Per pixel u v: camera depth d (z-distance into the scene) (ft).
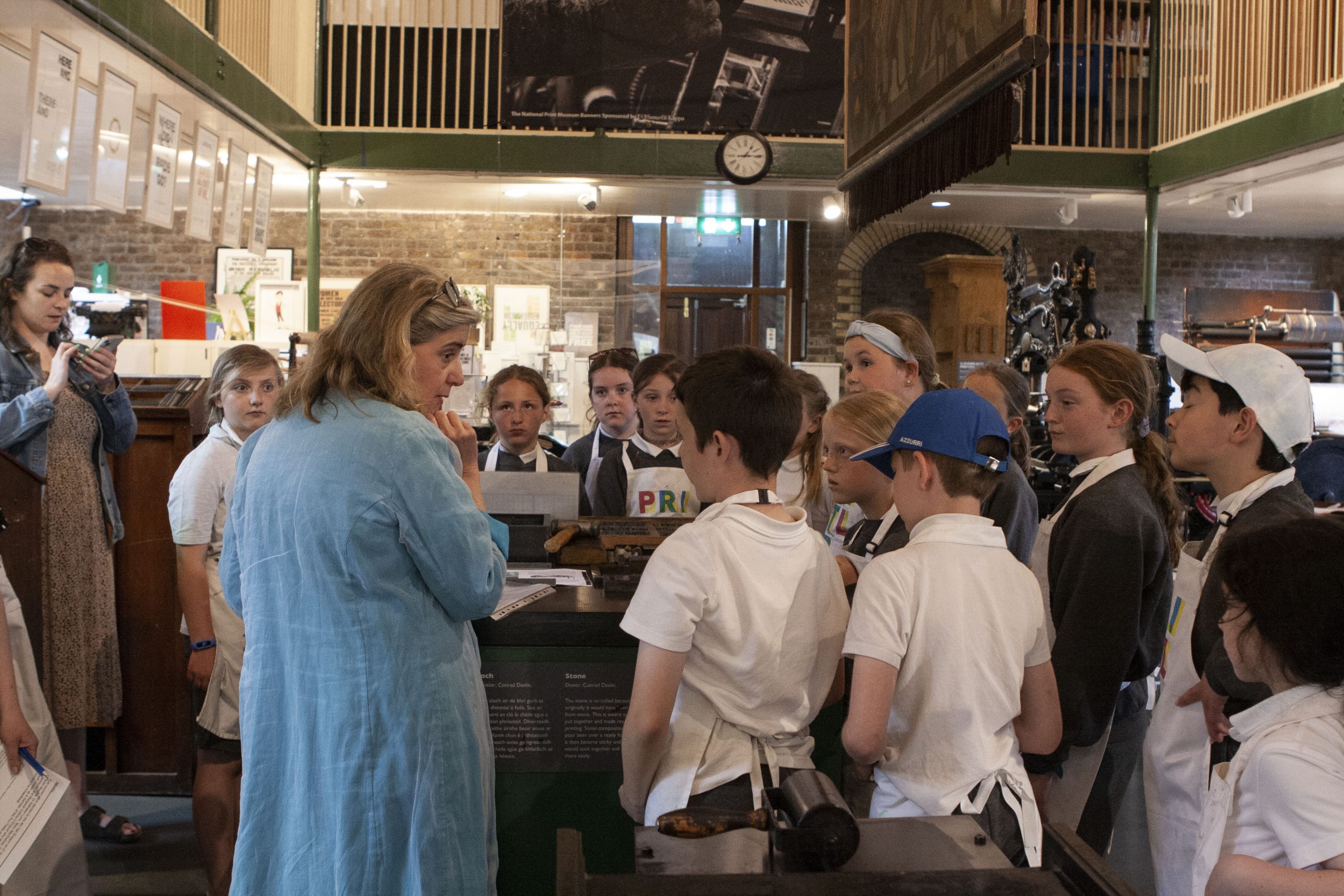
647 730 4.58
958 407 4.93
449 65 23.67
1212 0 21.61
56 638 9.49
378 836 4.88
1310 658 3.79
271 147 20.57
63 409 9.55
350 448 4.97
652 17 22.38
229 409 8.90
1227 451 5.79
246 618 5.26
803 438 8.91
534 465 10.50
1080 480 6.45
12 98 17.85
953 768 4.64
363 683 4.90
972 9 8.51
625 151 22.84
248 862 5.09
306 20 22.06
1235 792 4.05
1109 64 24.27
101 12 13.47
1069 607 5.88
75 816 6.76
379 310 5.28
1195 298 32.24
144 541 10.67
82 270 30.30
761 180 22.40
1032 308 17.67
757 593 4.79
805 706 4.96
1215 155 21.36
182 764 10.77
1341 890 3.56
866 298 35.19
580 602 6.48
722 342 33.06
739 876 3.09
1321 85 18.31
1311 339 28.09
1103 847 6.82
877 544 6.48
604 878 3.06
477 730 5.27
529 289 22.36
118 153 12.62
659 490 9.93
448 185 25.09
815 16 22.57
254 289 25.59
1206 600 5.49
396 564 4.98
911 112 10.07
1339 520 3.97
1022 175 23.67
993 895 2.99
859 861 3.38
